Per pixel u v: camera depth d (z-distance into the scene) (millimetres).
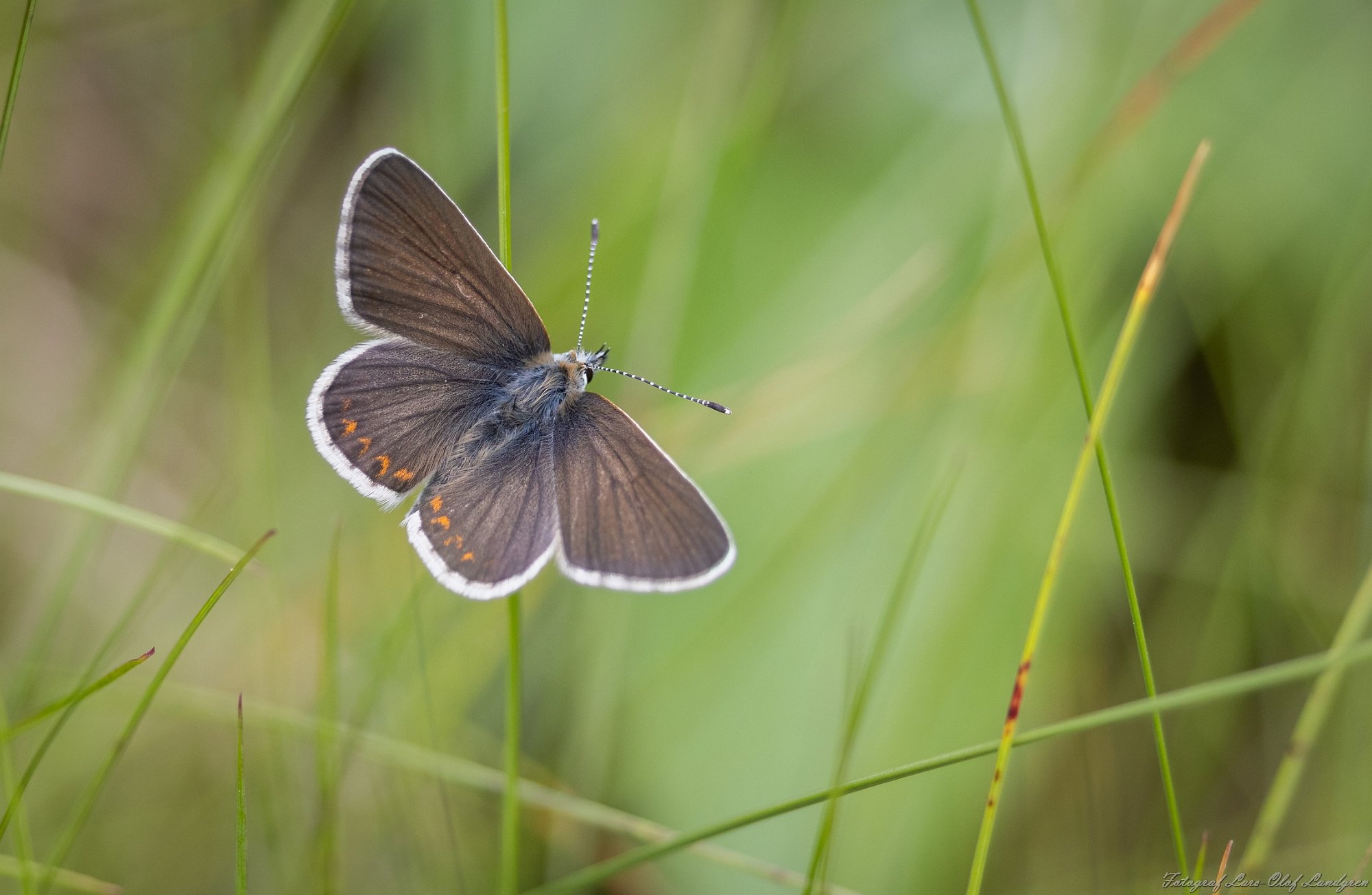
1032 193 289
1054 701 314
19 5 317
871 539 315
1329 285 318
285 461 320
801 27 316
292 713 299
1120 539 288
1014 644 314
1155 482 320
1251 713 316
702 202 315
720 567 296
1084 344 318
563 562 298
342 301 296
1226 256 320
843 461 318
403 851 309
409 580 314
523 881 310
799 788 311
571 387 301
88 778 308
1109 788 315
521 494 299
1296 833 313
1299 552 318
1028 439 316
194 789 311
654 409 317
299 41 304
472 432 300
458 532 299
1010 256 314
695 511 296
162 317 302
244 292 310
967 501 315
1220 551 319
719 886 309
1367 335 318
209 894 309
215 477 320
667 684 314
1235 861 313
